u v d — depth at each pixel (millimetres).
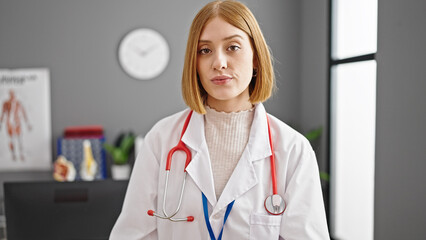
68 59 3355
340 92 2928
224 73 834
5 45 3295
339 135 2961
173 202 934
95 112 3402
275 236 894
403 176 1910
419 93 1779
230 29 828
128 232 948
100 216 1374
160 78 3443
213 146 950
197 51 867
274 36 3471
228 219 900
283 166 939
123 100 3422
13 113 3326
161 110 3459
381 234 2096
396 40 1953
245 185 909
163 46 3414
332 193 3004
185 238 913
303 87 3451
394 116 1975
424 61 1744
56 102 3367
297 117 3527
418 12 1784
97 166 3258
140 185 958
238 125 949
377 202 2131
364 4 2600
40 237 1337
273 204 901
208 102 961
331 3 2945
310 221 877
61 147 3227
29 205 1332
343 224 2900
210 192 906
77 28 3348
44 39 3322
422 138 1768
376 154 2141
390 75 2006
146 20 3400
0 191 3330
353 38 2748
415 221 1825
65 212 1354
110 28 3375
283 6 3471
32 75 3326
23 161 3357
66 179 3096
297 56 3502
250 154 931
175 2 3416
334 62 2930
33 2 3297
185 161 950
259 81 908
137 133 3443
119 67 3406
